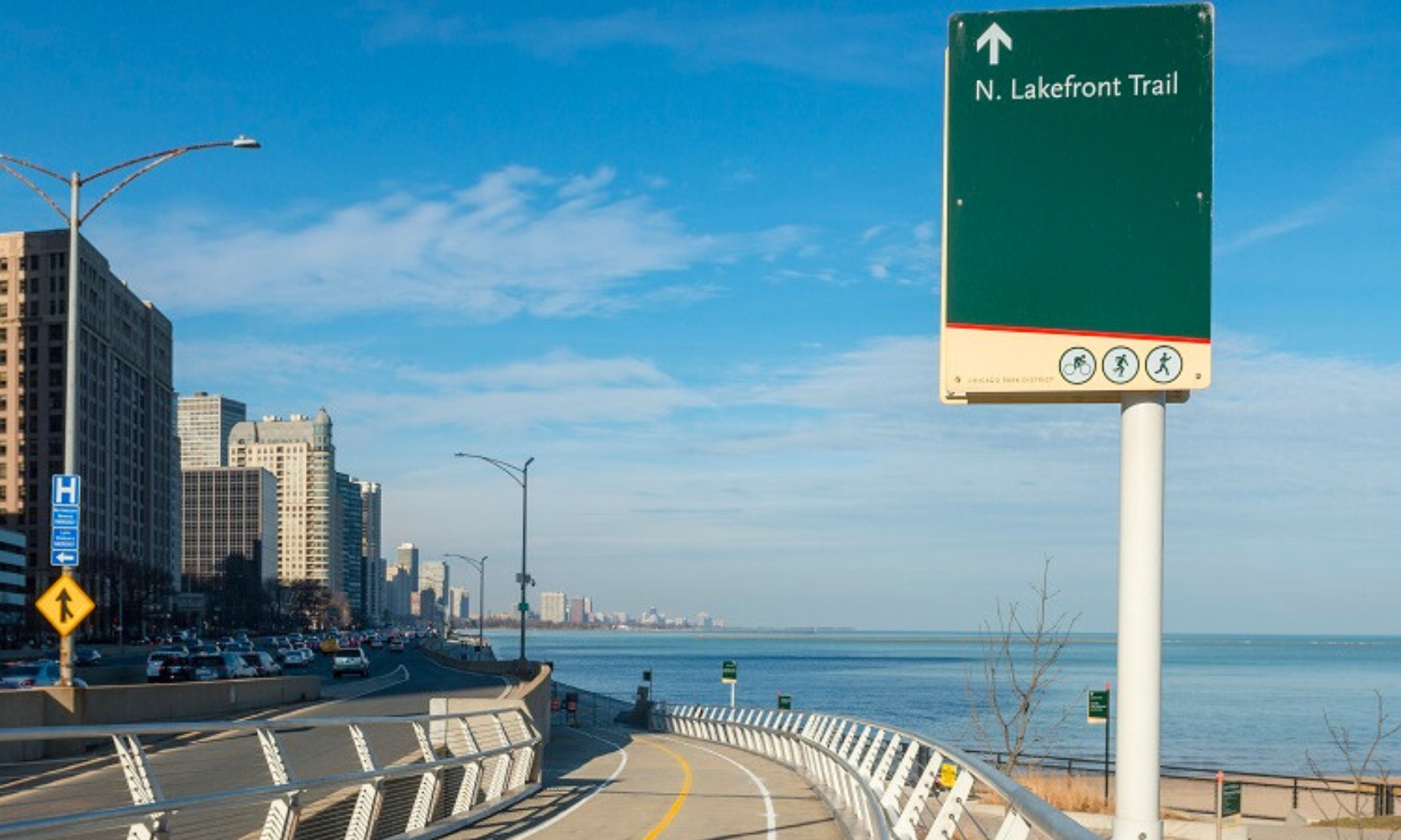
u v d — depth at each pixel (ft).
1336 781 182.80
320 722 46.47
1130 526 31.27
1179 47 32.27
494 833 60.18
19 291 653.71
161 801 34.55
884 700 422.82
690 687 538.06
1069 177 32.24
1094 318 31.83
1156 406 31.65
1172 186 32.01
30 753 77.36
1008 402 32.78
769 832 61.87
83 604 91.71
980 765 31.42
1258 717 357.82
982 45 32.71
